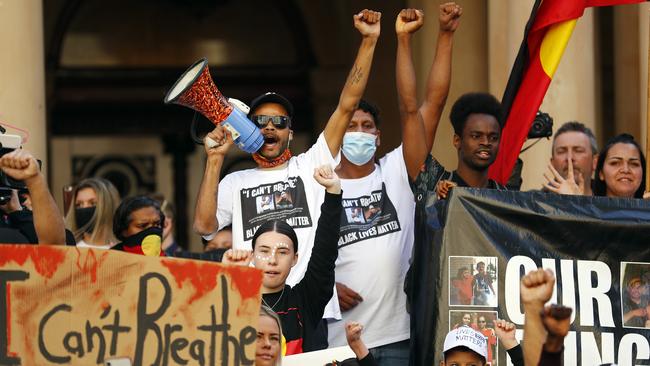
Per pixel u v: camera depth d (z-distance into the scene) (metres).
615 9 26.44
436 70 14.27
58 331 10.65
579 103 19.30
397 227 14.20
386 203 14.27
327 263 12.81
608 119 28.09
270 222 12.86
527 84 15.11
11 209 12.58
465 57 21.27
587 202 12.45
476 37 21.25
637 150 15.24
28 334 10.66
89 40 32.94
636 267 12.41
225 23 33.28
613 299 12.35
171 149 33.25
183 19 33.28
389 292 14.03
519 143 15.02
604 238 12.41
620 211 12.45
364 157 14.27
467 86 21.23
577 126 17.00
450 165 20.80
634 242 12.41
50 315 10.66
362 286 14.02
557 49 15.04
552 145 17.56
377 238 14.12
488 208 12.41
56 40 32.59
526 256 12.36
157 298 10.61
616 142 15.28
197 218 13.30
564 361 12.34
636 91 26.11
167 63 33.25
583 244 12.41
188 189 33.19
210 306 10.58
